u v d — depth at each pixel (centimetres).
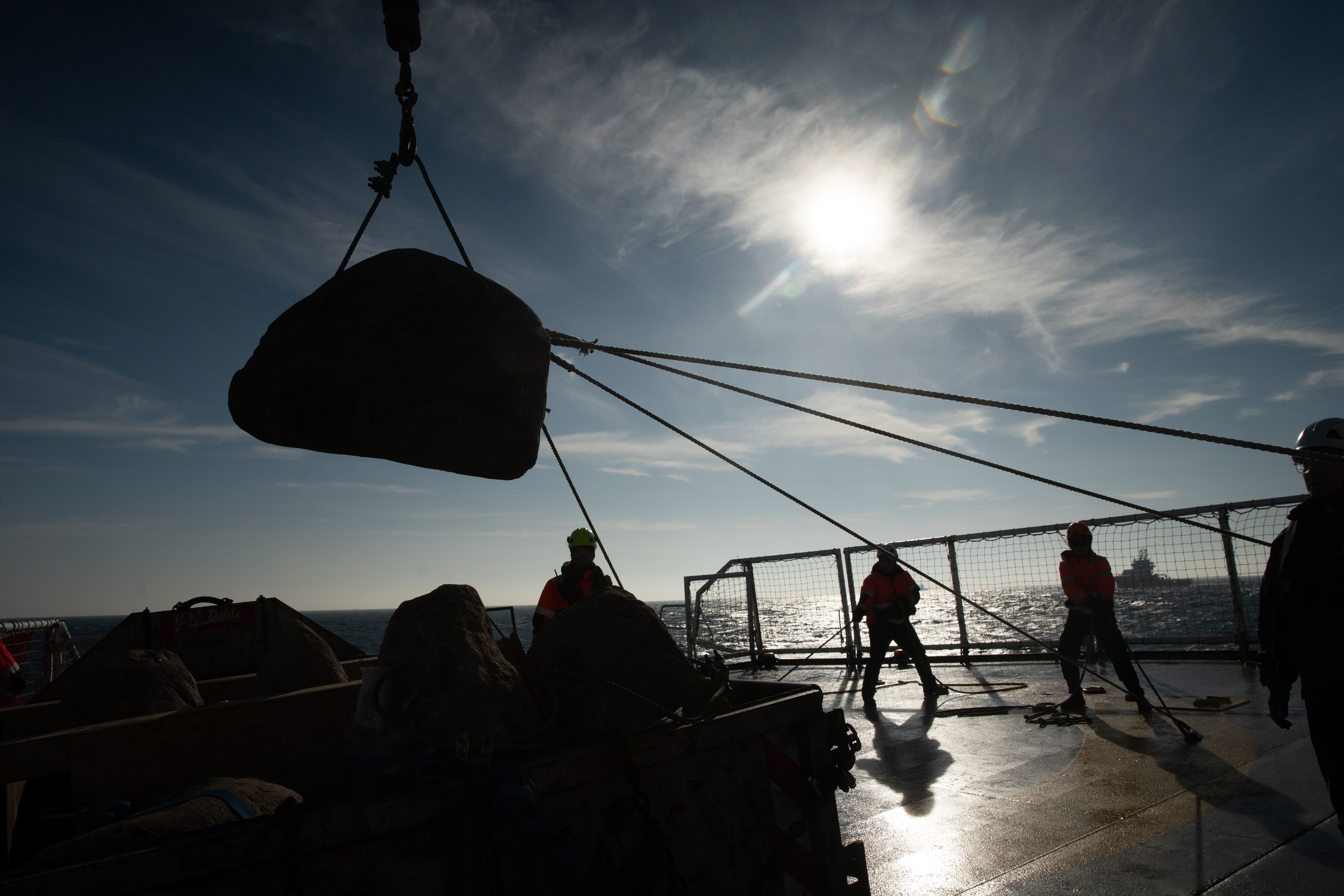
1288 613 303
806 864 216
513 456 221
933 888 328
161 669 296
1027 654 1101
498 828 155
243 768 259
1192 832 365
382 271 227
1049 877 328
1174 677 850
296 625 372
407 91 270
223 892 132
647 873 179
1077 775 484
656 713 217
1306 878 305
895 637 834
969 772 514
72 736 231
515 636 261
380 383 208
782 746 219
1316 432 293
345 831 144
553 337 290
